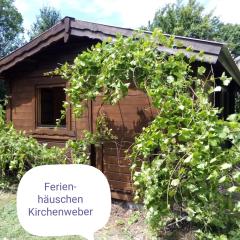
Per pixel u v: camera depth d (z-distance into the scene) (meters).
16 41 33.84
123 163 5.73
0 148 6.66
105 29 5.75
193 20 28.75
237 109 13.53
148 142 4.07
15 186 7.02
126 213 5.48
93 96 5.07
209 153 3.53
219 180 3.39
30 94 7.25
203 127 3.59
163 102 4.11
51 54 6.86
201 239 4.00
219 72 6.75
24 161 6.62
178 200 4.18
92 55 4.96
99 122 5.94
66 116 6.60
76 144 5.82
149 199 4.05
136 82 4.69
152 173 4.04
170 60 4.35
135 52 4.53
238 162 3.55
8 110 7.66
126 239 4.47
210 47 4.69
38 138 7.12
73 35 6.14
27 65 7.25
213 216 3.76
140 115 5.53
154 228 4.28
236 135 3.42
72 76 5.23
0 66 7.21
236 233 3.88
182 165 3.92
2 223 5.04
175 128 3.89
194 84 4.77
